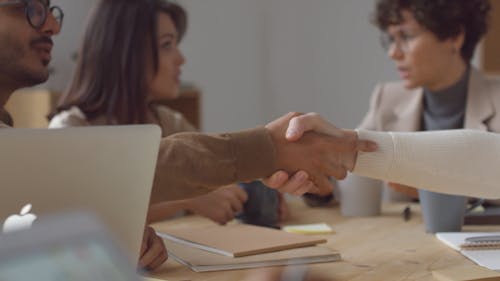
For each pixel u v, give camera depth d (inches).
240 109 158.7
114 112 76.7
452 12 82.0
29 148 31.0
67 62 124.9
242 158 42.6
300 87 158.4
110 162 32.9
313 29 155.9
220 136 43.1
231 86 156.3
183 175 40.9
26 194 31.2
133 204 33.9
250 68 160.4
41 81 50.2
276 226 58.6
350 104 153.0
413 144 46.4
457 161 46.4
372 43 148.9
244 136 43.4
